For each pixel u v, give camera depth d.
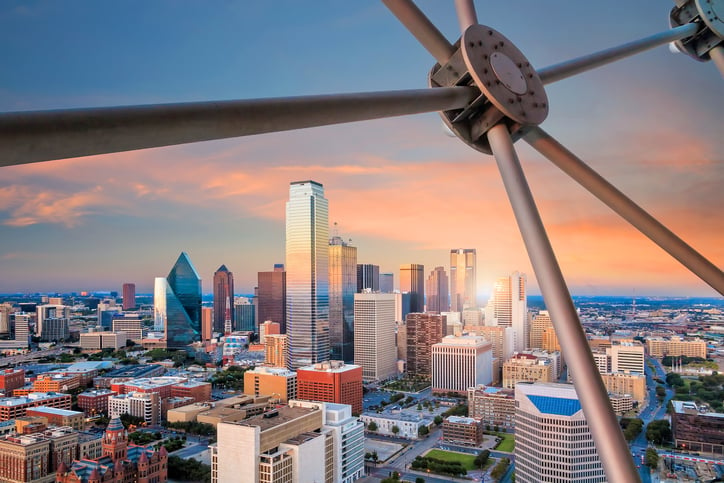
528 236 3.66
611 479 2.91
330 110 3.04
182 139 2.41
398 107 3.59
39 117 1.90
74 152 2.05
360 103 3.22
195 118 2.38
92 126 2.04
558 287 3.42
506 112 4.05
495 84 4.06
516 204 3.81
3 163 1.88
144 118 2.21
